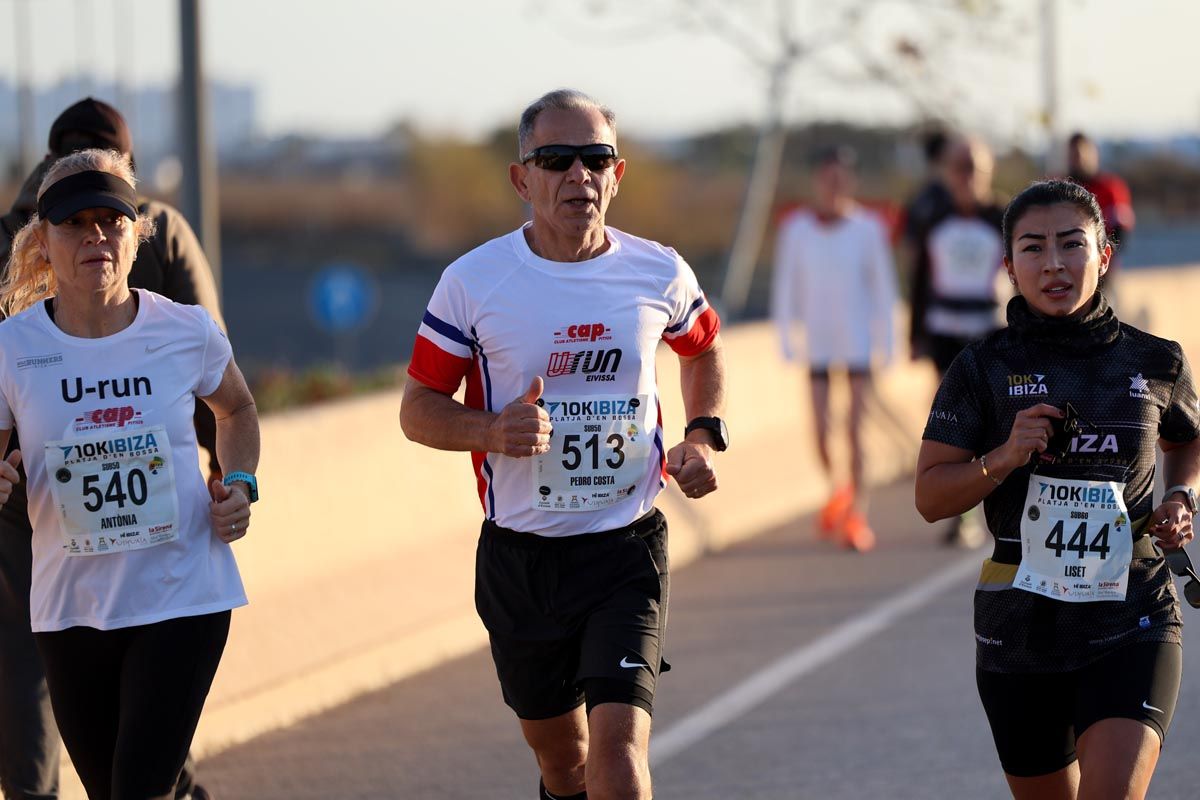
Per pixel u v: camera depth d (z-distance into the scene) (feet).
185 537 41.19
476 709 64.90
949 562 90.99
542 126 42.24
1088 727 38.14
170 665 40.45
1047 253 39.65
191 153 84.17
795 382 118.01
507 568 43.16
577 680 41.65
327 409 75.87
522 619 43.11
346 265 482.28
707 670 70.13
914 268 95.04
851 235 95.35
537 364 42.42
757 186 170.30
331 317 219.41
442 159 598.75
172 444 41.19
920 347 95.25
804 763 57.93
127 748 40.11
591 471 42.55
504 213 581.53
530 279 42.55
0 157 532.73
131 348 41.11
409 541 76.23
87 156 40.81
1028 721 39.88
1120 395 39.58
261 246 547.49
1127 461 39.50
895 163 279.90
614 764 39.42
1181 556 40.42
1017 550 39.99
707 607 81.76
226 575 41.96
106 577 40.68
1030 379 39.96
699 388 45.57
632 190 501.97
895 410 127.34
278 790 55.62
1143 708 37.86
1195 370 181.06
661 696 66.44
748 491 104.73
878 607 80.84
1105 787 36.83
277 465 69.56
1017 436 38.45
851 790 55.01
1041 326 40.11
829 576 88.33
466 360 43.16
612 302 42.65
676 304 43.70
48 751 46.55
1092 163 113.19
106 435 40.52
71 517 40.42
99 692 41.78
